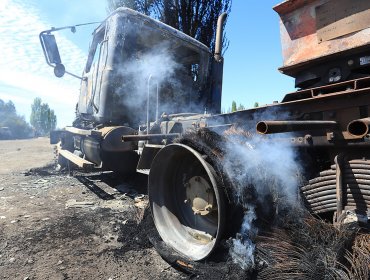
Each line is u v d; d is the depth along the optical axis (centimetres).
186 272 265
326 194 229
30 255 300
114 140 472
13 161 1002
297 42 266
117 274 267
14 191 556
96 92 548
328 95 213
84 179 653
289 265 207
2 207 455
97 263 286
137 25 516
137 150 482
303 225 228
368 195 206
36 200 495
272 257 219
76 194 533
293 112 240
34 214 422
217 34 574
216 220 280
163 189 319
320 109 224
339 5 237
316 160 253
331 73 243
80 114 633
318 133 226
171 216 315
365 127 169
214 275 236
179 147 281
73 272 270
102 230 362
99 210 439
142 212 357
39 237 342
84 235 348
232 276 226
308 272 199
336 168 221
